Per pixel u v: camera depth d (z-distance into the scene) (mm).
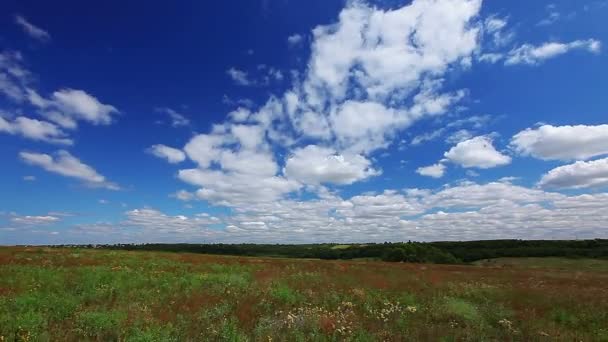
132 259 32969
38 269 22234
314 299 16562
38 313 10859
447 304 15250
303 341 10047
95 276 19406
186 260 36219
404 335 11039
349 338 10242
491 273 35094
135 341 8820
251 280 22344
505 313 14484
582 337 11508
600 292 21297
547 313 14992
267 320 11906
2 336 9070
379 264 44219
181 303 14070
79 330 9844
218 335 10062
